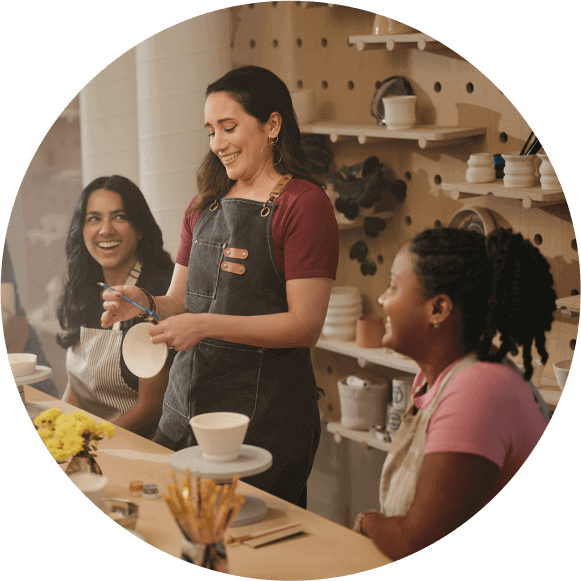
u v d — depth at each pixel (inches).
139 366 79.4
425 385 61.9
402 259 60.9
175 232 132.1
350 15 122.0
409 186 116.4
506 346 59.2
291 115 79.5
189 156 131.2
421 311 59.9
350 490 125.2
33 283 147.3
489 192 95.0
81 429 59.1
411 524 55.5
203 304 79.4
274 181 78.5
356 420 118.7
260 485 77.6
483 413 55.2
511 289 59.0
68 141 150.1
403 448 60.2
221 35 130.7
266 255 76.0
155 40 128.8
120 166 140.9
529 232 98.7
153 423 108.1
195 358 78.9
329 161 126.3
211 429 56.3
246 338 72.7
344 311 119.0
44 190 149.6
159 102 130.2
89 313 114.4
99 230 116.3
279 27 131.5
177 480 63.9
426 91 113.1
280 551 53.2
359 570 52.5
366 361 113.6
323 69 127.5
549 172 90.4
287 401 77.7
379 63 118.8
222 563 49.3
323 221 74.4
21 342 139.9
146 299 80.7
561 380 86.2
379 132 110.1
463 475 54.7
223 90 77.4
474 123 107.7
